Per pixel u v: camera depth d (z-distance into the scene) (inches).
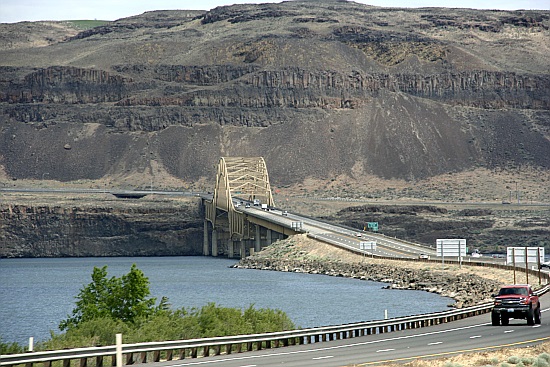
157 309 6092.5
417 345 4635.8
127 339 4938.5
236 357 4355.3
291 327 5895.7
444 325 5762.8
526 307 5418.3
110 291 6112.2
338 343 4872.0
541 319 5856.3
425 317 5743.1
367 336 5221.5
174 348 4271.7
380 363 3905.0
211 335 5305.1
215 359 4291.3
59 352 3841.0
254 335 4645.7
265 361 4131.4
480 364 3841.0
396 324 5551.2
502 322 5536.4
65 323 5866.1
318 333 4970.5
